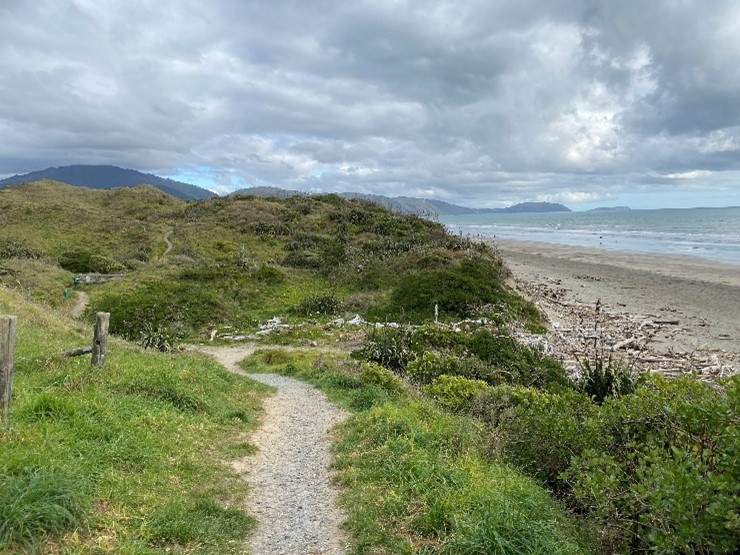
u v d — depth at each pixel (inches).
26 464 192.9
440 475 251.8
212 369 589.9
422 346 787.4
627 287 1715.1
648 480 181.5
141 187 3346.5
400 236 2086.6
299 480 282.4
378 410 386.6
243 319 1288.1
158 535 193.0
